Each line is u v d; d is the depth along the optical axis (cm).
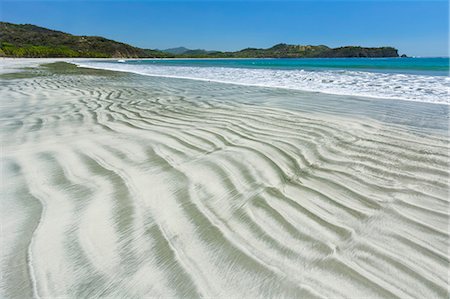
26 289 136
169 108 560
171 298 134
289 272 149
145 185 238
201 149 324
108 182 241
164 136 371
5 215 193
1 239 169
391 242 173
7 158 289
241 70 1867
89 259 155
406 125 421
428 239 176
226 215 199
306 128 409
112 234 176
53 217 191
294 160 296
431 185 244
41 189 228
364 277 147
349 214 202
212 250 165
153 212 200
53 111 519
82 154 302
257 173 264
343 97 674
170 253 162
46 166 271
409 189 237
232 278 145
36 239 169
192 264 154
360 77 1172
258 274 148
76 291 136
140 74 1559
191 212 202
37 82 1024
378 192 233
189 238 175
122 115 494
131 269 150
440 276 148
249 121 452
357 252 164
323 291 138
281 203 215
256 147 331
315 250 166
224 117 480
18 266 149
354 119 458
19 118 461
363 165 283
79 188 231
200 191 230
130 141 348
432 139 358
